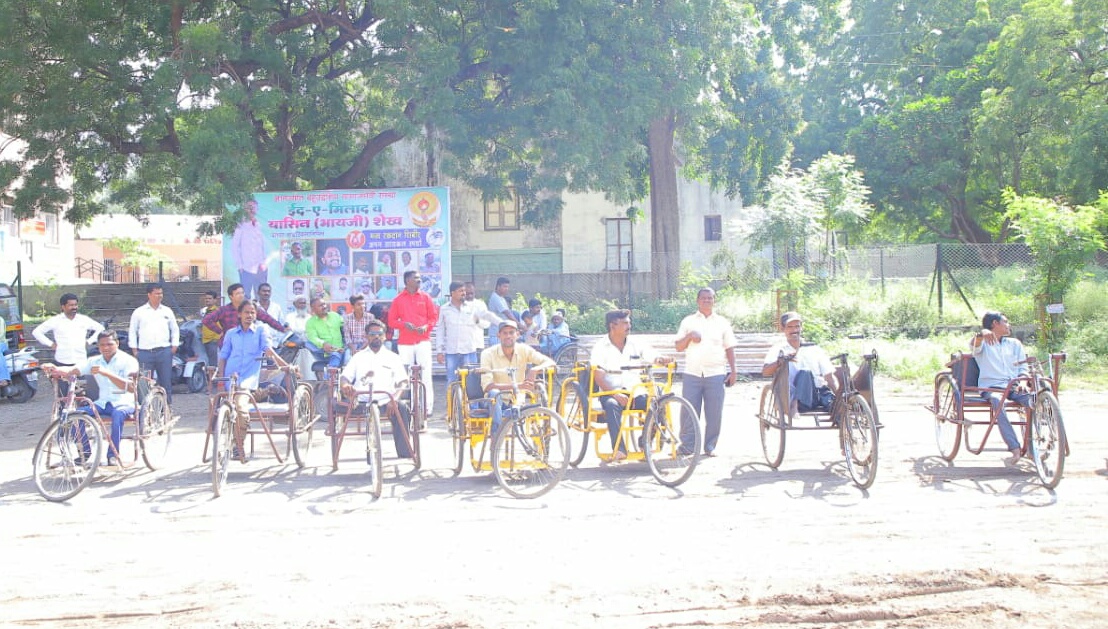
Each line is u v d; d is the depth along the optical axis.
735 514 6.96
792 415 8.55
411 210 16.44
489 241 33.00
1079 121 27.20
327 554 6.07
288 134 19.27
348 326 13.95
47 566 5.90
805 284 19.50
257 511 7.35
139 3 16.64
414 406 9.02
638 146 20.08
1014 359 8.73
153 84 15.62
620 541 6.26
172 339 12.21
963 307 20.41
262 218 16.50
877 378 15.31
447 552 6.07
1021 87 27.58
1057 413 7.58
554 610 4.93
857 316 19.58
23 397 15.39
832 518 6.79
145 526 6.92
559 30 17.50
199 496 7.96
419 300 12.13
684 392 9.48
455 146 18.89
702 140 22.34
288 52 18.23
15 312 17.80
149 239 49.62
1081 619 4.71
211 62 15.91
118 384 8.95
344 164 20.88
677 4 18.72
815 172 21.42
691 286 22.62
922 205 34.88
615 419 8.60
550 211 21.31
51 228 37.59
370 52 18.20
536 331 15.13
